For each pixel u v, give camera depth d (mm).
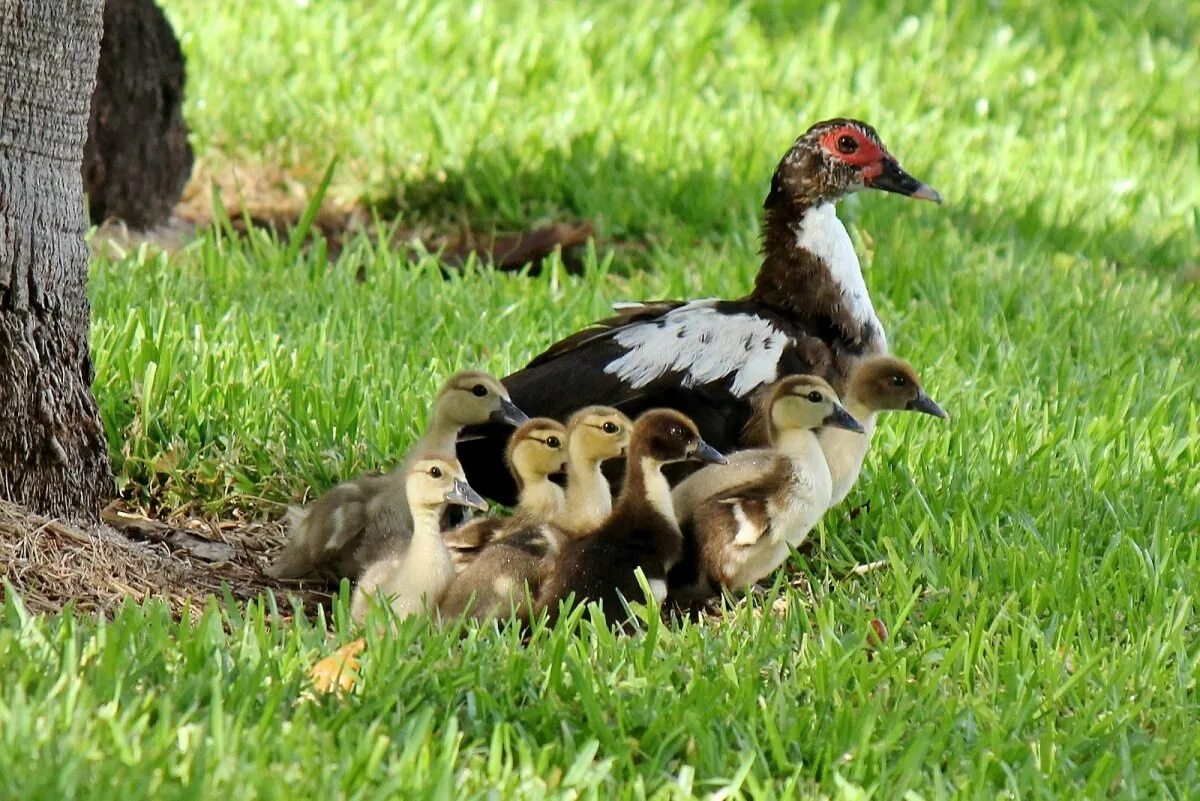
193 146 19328
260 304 14633
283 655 8477
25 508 9898
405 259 16734
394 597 9445
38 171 9719
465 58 22672
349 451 11844
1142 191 20625
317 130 20172
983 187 20312
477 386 10742
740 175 19453
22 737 7152
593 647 9070
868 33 26203
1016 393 14086
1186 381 14516
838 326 11961
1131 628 10016
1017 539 11195
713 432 11523
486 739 8078
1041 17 28141
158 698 7855
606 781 7801
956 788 8086
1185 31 29141
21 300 9766
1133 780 8180
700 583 10375
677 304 12094
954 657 9219
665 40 24375
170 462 11547
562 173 19094
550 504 10352
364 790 7246
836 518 11531
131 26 16609
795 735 8312
